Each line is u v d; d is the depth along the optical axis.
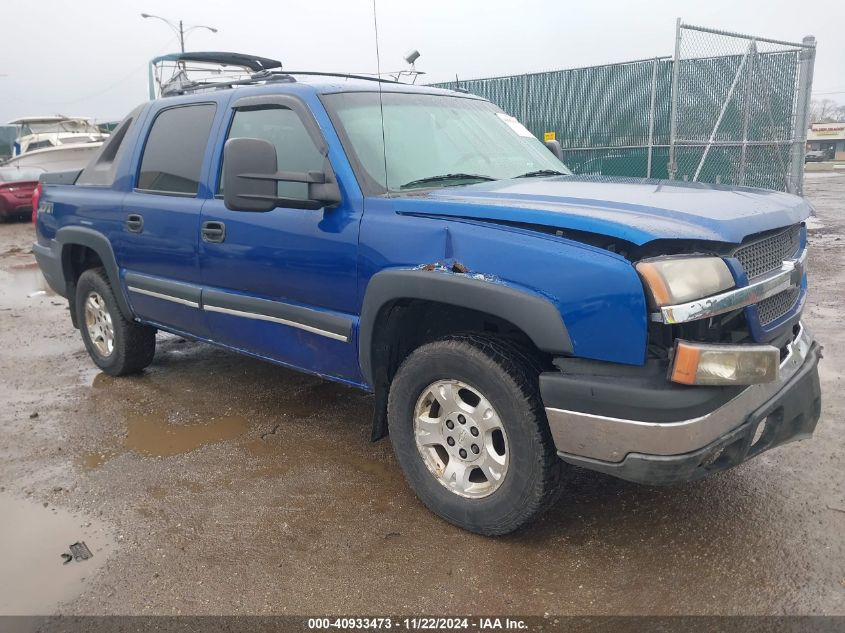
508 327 2.95
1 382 5.25
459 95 4.25
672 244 2.51
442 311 3.17
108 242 4.76
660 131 12.54
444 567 2.82
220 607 2.63
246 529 3.14
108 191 4.82
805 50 10.98
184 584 2.77
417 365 3.02
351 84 3.74
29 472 3.75
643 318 2.39
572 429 2.58
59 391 5.03
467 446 2.96
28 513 3.33
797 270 2.98
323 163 3.34
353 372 3.41
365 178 3.27
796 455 3.65
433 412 3.13
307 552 2.96
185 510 3.32
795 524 3.03
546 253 2.57
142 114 4.74
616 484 3.42
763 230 2.72
